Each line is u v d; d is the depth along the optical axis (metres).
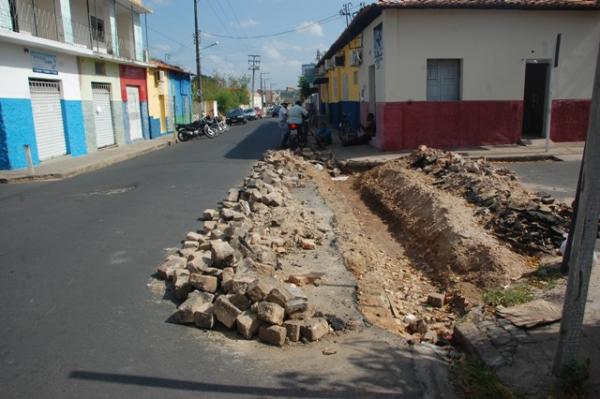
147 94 29.59
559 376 3.52
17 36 15.91
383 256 7.70
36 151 17.77
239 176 13.33
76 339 4.49
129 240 7.47
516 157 14.62
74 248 7.14
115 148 23.73
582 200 3.30
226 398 3.62
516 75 16.48
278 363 4.09
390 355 4.21
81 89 21.30
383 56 16.28
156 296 5.42
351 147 18.70
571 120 17.23
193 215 8.95
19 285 5.77
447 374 3.94
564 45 16.58
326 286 5.62
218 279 5.28
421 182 10.21
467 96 16.44
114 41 24.97
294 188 11.62
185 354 4.23
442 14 15.88
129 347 4.35
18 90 16.86
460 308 5.56
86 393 3.68
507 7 15.76
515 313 4.60
